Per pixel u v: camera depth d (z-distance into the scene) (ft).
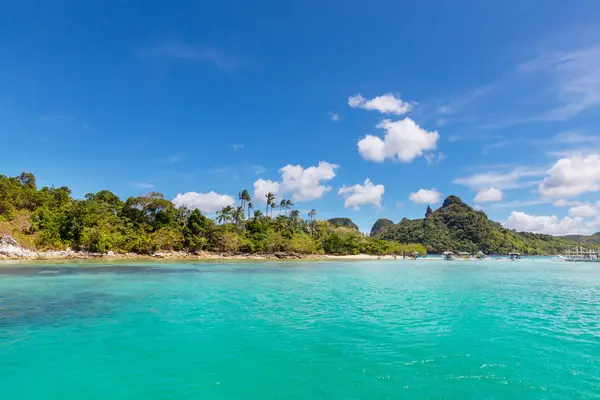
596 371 38.06
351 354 43.47
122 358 41.50
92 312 68.74
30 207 303.07
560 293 104.83
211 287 112.27
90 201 330.13
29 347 45.65
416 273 192.65
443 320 63.62
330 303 82.48
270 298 89.81
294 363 40.09
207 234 364.79
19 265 203.72
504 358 42.16
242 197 437.58
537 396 31.71
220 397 31.22
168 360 40.91
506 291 108.88
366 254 482.69
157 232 333.01
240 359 41.37
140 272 166.81
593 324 60.95
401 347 46.55
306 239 458.50
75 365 39.17
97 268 187.83
